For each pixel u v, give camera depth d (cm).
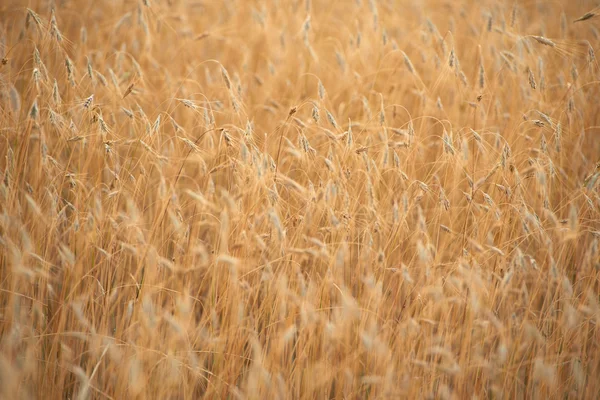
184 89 379
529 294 293
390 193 307
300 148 310
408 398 243
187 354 245
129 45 462
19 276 250
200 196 262
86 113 301
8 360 225
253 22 517
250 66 468
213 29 500
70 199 321
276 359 240
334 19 545
